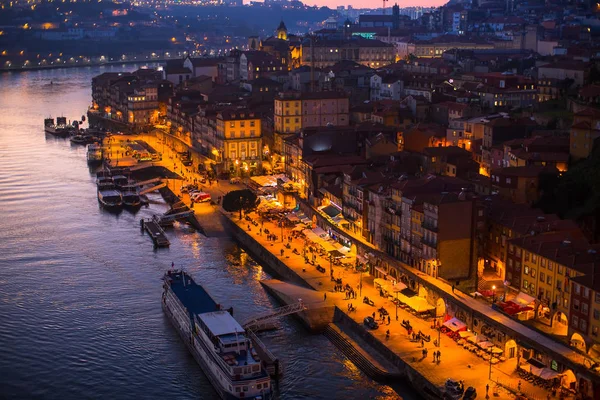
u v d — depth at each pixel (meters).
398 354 188.25
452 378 176.00
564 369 170.25
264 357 191.62
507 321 188.75
